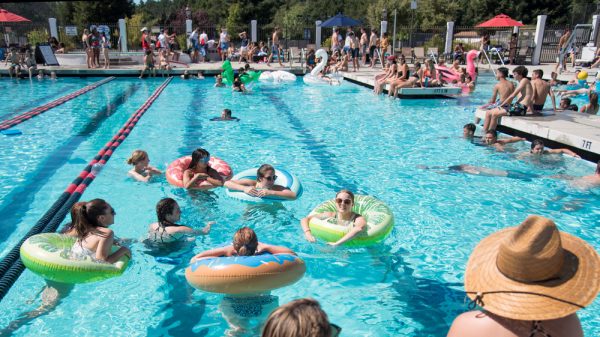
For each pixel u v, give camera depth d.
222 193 5.86
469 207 5.60
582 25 22.95
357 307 3.61
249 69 19.06
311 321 1.41
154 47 22.83
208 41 25.47
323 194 6.01
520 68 9.60
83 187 6.08
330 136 9.14
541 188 6.23
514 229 1.92
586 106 10.41
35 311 3.49
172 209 4.54
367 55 23.91
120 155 7.69
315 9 53.66
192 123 10.26
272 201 5.56
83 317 3.44
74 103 12.96
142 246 4.48
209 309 3.52
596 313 3.53
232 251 3.83
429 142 8.67
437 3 44.19
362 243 4.46
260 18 54.78
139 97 14.02
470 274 1.87
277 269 3.46
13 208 5.57
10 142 8.57
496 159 7.57
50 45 21.39
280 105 12.75
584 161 7.45
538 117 9.38
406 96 14.08
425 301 3.70
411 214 5.40
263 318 3.41
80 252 3.89
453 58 23.72
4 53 23.23
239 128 9.79
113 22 50.94
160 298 3.68
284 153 7.94
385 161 7.49
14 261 4.18
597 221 5.21
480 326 1.78
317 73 18.17
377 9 41.31
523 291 1.66
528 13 45.47
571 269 1.67
